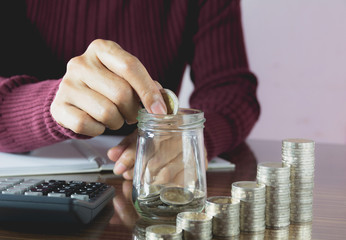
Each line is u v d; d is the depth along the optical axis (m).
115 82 0.68
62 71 1.40
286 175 0.56
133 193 0.57
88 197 0.57
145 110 0.61
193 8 1.46
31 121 0.88
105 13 1.38
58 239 0.50
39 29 1.37
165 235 0.46
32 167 0.80
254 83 1.35
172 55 1.47
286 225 0.56
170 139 0.55
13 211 0.53
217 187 0.73
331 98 2.32
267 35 2.31
